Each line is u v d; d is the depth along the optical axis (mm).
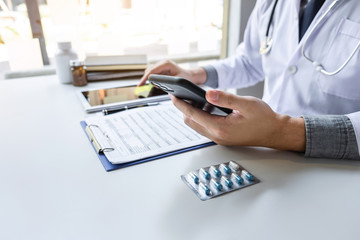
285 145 471
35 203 358
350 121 463
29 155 475
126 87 819
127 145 492
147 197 366
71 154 478
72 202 358
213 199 362
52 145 510
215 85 916
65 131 564
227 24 1495
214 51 1546
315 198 364
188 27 1340
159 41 1306
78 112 660
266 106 454
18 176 416
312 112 674
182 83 380
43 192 379
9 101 735
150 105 682
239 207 347
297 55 672
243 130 454
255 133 459
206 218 329
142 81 816
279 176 412
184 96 438
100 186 390
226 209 344
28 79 941
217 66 918
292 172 423
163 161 452
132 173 420
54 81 919
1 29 1015
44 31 1091
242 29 1467
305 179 405
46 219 330
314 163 448
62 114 649
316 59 645
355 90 599
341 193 375
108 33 1172
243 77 959
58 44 873
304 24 691
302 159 460
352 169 433
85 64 900
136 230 312
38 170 431
